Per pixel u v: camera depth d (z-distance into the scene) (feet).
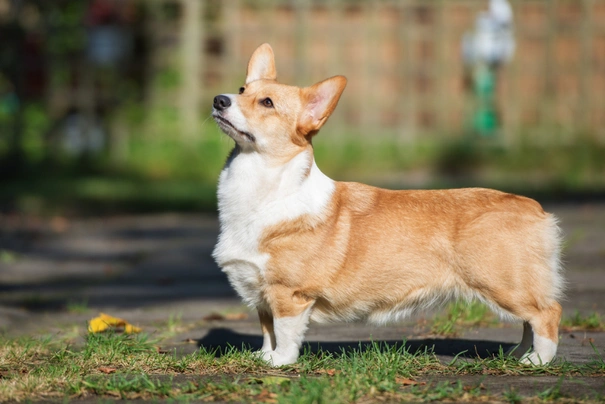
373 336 23.03
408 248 19.03
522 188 56.59
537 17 70.23
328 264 18.94
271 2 67.92
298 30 67.62
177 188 59.72
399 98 68.08
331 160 65.98
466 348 21.21
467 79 69.31
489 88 68.13
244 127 19.33
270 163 19.35
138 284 33.04
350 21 69.72
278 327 19.12
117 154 67.26
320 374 18.02
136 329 23.71
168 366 18.57
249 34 68.44
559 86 68.59
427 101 68.44
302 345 21.94
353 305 19.31
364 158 66.49
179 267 36.76
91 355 19.45
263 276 19.03
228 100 19.53
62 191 57.93
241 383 16.89
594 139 66.85
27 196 55.98
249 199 19.27
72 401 16.03
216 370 18.40
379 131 67.97
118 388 16.35
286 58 69.10
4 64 66.18
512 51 67.46
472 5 67.67
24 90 66.59
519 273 18.60
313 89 19.53
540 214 19.04
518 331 23.34
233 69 68.13
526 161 66.13
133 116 67.92
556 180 60.18
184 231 45.93
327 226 19.07
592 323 23.34
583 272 32.01
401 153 66.90
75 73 67.82
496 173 65.46
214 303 29.07
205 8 67.72
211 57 71.82
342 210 19.44
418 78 70.64
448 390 16.01
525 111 68.39
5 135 66.18
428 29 68.08
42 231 45.88
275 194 19.20
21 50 66.39
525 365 18.29
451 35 68.33
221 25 67.97
